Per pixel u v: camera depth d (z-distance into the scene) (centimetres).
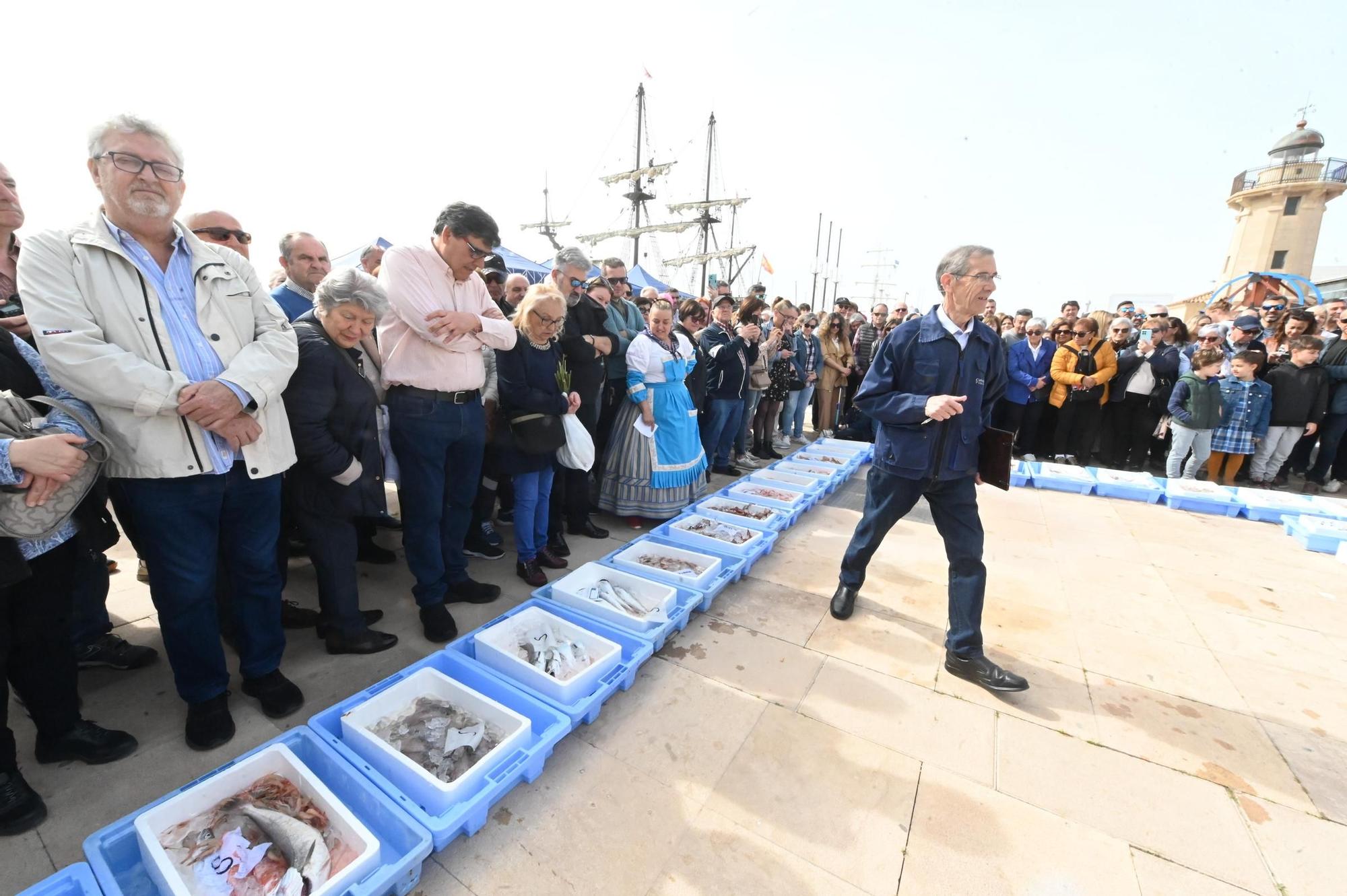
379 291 210
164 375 156
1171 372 599
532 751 175
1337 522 414
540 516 323
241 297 179
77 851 154
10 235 205
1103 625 291
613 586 289
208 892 135
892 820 172
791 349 627
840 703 225
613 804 175
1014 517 452
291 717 207
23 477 136
